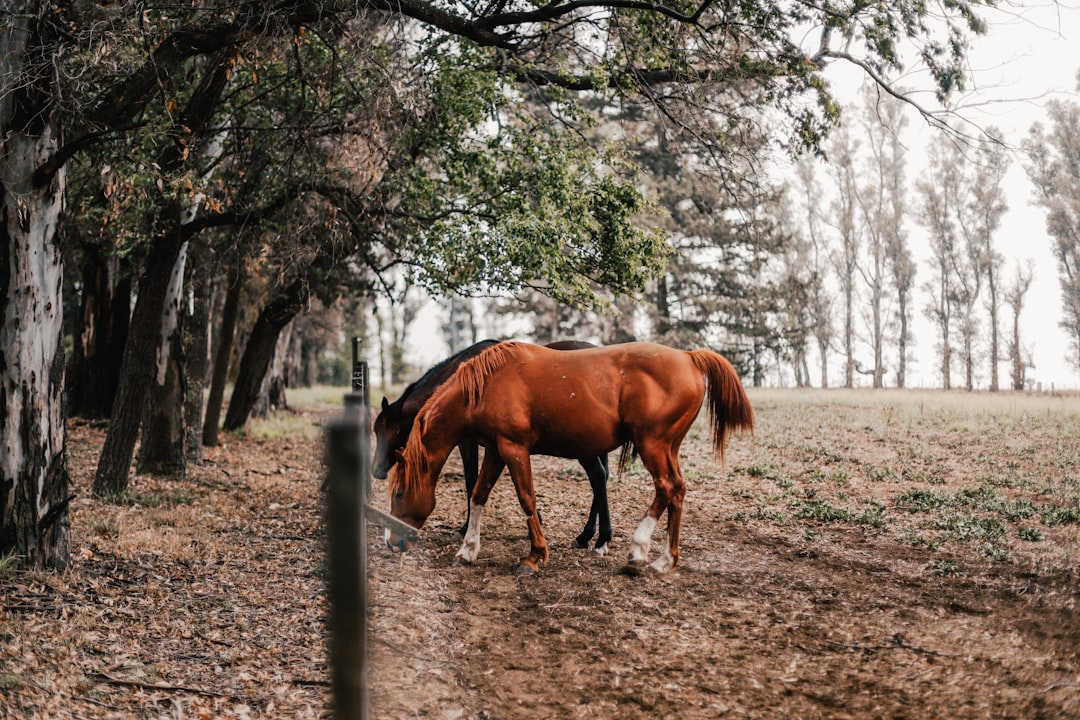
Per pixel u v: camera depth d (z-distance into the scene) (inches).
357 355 267.3
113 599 275.3
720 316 1961.1
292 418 1123.3
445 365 374.3
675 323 1884.8
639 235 521.7
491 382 343.3
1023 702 213.5
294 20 379.2
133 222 495.8
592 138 1050.7
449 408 346.9
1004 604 299.6
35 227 297.3
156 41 407.2
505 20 384.5
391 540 343.3
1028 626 273.0
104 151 378.3
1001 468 617.0
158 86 349.7
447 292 525.7
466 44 507.8
